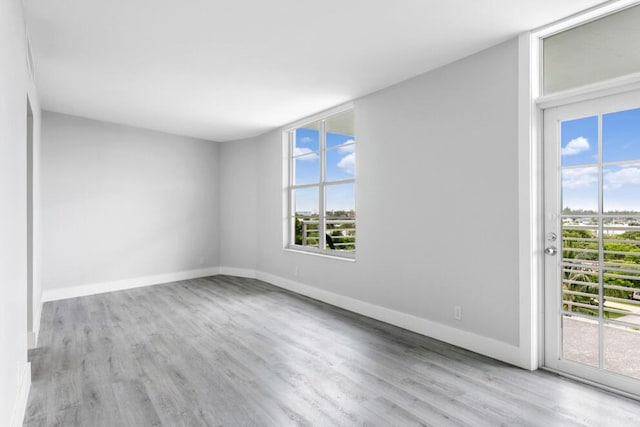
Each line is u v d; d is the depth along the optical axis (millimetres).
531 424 2053
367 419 2113
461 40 2900
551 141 2752
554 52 2730
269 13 2541
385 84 3863
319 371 2744
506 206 2883
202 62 3357
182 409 2234
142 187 5836
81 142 5238
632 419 2098
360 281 4258
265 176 6152
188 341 3385
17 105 2084
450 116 3301
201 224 6531
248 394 2408
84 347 3244
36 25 2688
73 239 5160
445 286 3334
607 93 2439
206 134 6266
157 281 5988
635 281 2361
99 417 2150
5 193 1654
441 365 2834
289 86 3941
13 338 1887
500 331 2926
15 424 1881
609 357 2482
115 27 2732
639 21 2309
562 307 2727
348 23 2668
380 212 3992
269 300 4906
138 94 4238
